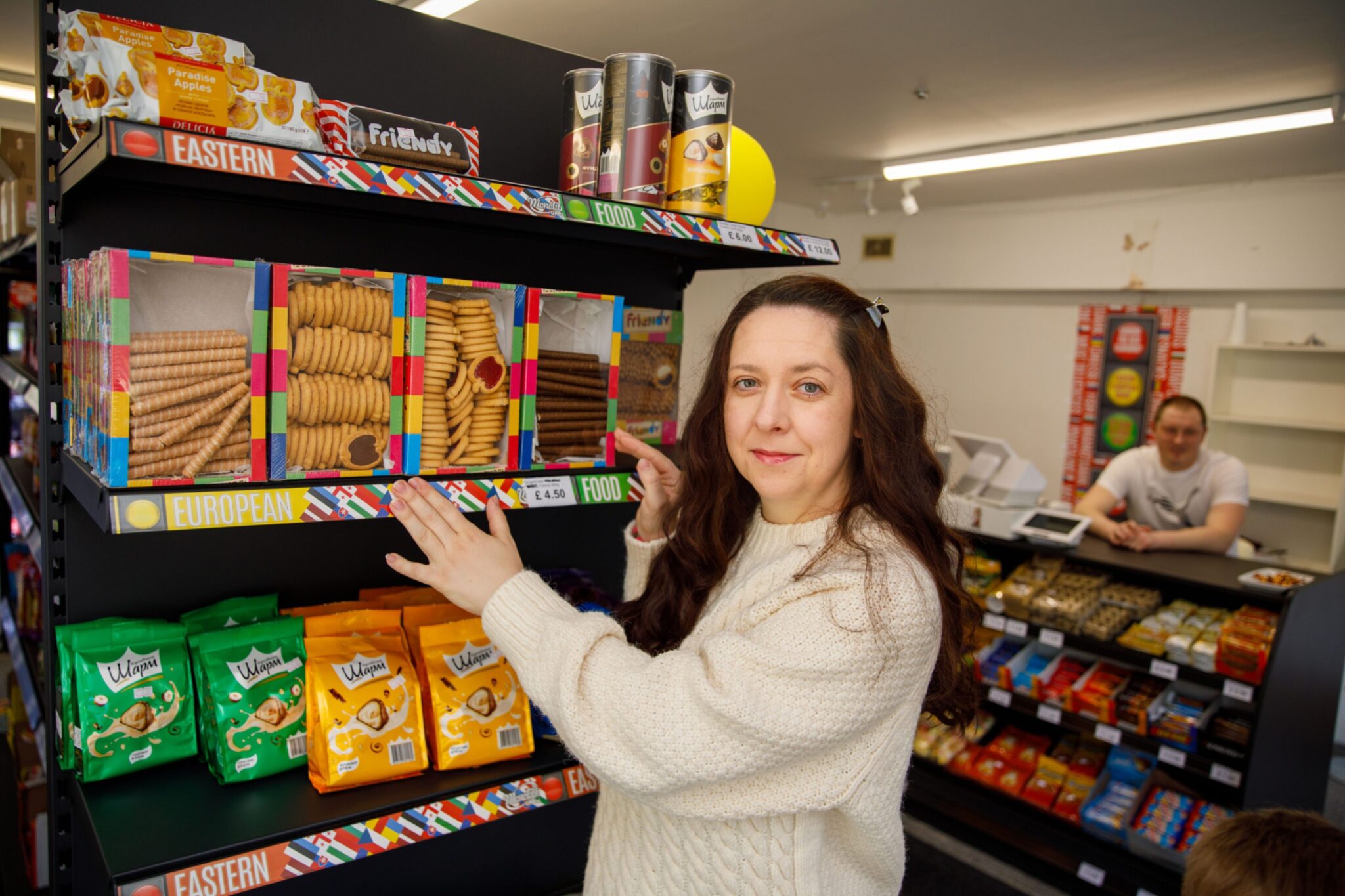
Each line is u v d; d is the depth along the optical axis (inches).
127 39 42.6
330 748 51.2
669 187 55.0
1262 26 116.2
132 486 39.6
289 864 46.6
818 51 134.9
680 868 41.6
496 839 72.0
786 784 37.8
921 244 266.8
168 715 52.5
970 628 49.6
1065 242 235.6
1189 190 213.0
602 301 55.0
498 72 66.7
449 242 66.1
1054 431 248.7
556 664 37.9
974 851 124.6
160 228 54.4
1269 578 110.4
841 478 44.8
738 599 42.7
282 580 63.1
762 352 41.6
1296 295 205.8
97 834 45.8
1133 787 119.3
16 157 82.2
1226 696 111.3
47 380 52.7
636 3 120.1
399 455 46.8
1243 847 47.6
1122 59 130.7
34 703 83.8
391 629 57.8
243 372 42.1
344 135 47.5
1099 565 122.6
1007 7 113.7
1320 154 175.2
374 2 60.3
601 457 56.4
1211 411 208.7
